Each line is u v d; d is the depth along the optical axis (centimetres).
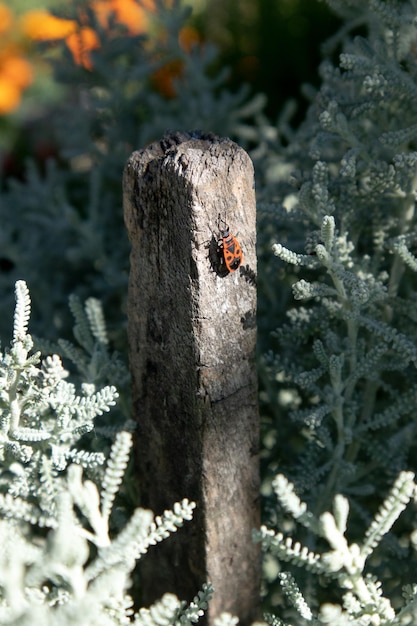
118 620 40
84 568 47
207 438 42
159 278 42
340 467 46
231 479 43
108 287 58
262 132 59
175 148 41
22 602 37
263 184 57
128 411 48
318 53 97
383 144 46
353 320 45
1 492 46
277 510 47
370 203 48
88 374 46
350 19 55
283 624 42
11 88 127
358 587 40
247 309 42
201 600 41
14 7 134
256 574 45
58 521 39
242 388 43
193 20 107
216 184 40
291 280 52
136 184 41
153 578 45
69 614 36
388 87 46
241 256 41
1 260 75
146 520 38
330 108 46
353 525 48
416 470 49
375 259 48
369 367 45
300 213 47
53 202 67
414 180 47
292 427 51
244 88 62
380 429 49
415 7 46
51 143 105
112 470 39
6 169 105
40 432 42
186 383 42
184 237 41
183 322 42
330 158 52
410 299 48
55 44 61
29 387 42
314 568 40
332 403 45
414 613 40
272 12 100
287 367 47
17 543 39
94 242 58
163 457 44
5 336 58
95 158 62
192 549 44
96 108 61
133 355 44
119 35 61
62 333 59
